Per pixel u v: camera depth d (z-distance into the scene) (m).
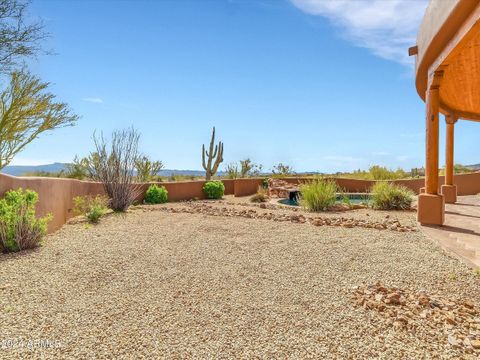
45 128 8.80
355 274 4.04
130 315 2.95
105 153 9.55
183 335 2.62
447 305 3.20
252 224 7.19
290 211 9.45
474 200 12.16
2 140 8.44
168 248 5.19
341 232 6.38
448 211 9.12
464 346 2.52
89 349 2.41
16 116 8.49
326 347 2.47
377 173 18.30
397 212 9.16
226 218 8.03
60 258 4.62
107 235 6.08
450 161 11.41
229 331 2.69
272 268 4.26
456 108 10.82
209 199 14.05
